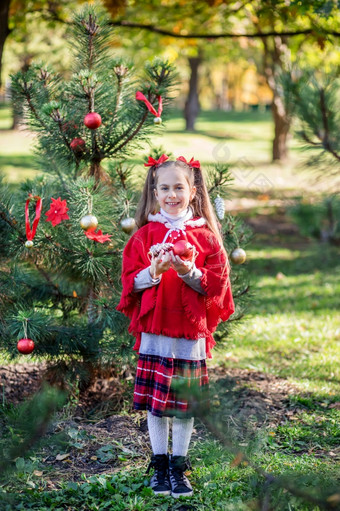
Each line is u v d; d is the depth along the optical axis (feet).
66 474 10.02
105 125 12.07
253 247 32.14
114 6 22.95
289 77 12.07
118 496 9.19
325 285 25.14
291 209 13.29
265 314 20.97
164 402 9.11
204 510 8.90
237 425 10.69
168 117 12.62
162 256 8.82
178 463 9.50
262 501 7.11
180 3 26.84
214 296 9.25
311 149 11.98
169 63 12.07
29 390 13.14
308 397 13.64
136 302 9.71
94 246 11.50
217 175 12.39
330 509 6.38
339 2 15.90
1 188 12.31
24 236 11.60
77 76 11.42
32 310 11.35
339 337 18.57
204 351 9.57
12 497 8.81
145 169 13.43
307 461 10.39
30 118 12.17
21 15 24.48
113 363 12.91
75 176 12.73
